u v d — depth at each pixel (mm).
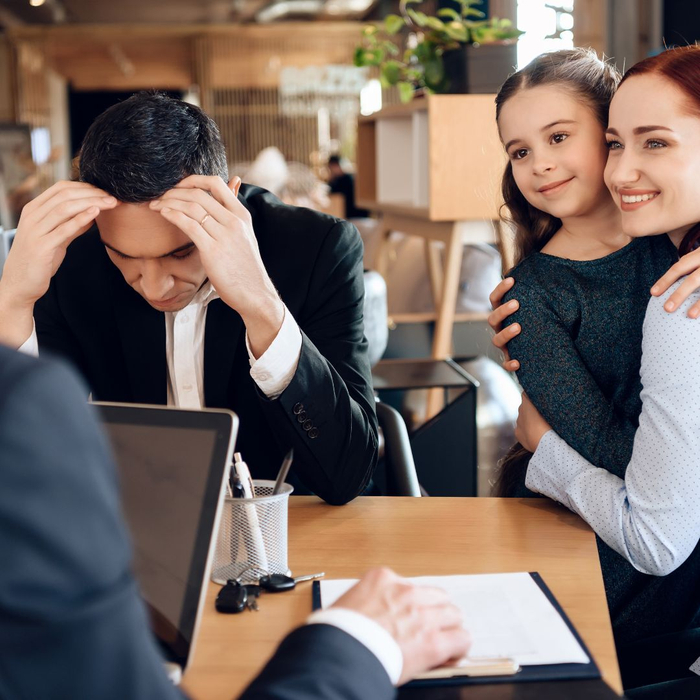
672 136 1178
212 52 13992
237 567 1068
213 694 838
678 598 1306
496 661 838
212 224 1230
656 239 1374
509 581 1031
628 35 4102
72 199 1293
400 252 4008
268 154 8273
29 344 1368
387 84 3131
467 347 3252
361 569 1099
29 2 12742
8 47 14367
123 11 13555
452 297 2842
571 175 1394
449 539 1196
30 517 443
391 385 2283
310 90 13922
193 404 1511
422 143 2959
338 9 13484
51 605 449
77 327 1556
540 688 821
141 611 500
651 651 1260
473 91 2746
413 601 782
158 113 1280
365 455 1352
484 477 2771
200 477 881
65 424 464
